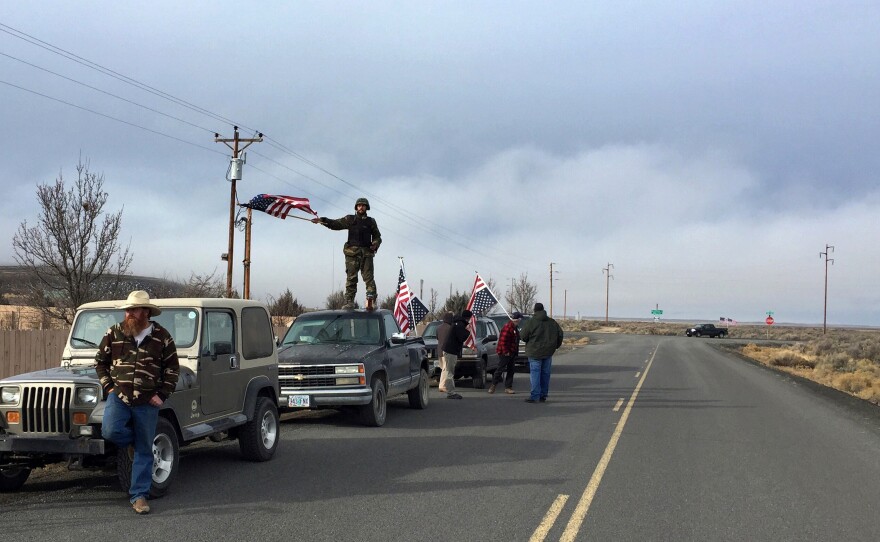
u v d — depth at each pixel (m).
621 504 6.57
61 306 17.59
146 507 6.01
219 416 7.64
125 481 6.25
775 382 21.19
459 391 17.41
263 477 7.55
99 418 6.11
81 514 6.00
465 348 17.75
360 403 10.71
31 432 6.21
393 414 12.94
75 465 6.29
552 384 19.59
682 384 19.73
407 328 17.00
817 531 5.82
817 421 12.68
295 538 5.38
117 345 5.96
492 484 7.30
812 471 8.24
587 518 6.07
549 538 5.49
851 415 13.78
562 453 9.11
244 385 8.15
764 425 11.98
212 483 7.24
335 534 5.50
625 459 8.77
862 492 7.22
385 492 6.91
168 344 6.11
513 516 6.09
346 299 12.93
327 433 10.63
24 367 13.76
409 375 13.02
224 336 7.91
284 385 10.81
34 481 7.34
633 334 86.06
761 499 6.86
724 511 6.40
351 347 11.46
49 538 5.30
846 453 9.49
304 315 12.41
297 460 8.52
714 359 33.28
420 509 6.27
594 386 19.00
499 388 18.30
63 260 17.02
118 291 18.06
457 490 7.02
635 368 26.41
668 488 7.25
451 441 9.94
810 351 44.72
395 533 5.54
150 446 6.10
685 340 62.81
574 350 41.53
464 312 16.02
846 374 25.64
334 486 7.15
